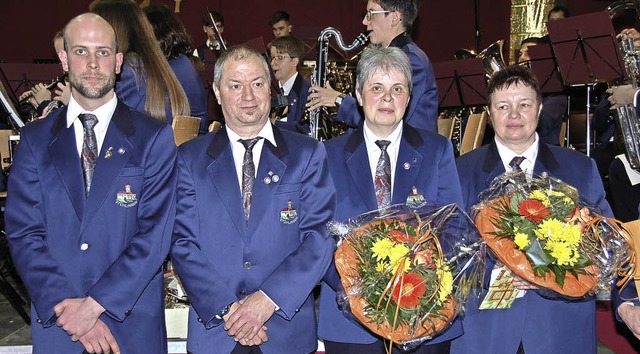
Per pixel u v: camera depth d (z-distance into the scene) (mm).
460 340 2816
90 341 2629
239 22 9805
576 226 2559
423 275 2375
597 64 4965
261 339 2666
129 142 2723
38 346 2676
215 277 2666
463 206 2820
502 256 2570
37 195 2689
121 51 3408
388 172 2826
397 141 2863
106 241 2676
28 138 2730
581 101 6465
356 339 2730
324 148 2842
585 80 5051
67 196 2676
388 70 2773
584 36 4945
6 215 2689
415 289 2350
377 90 2777
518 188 2678
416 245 2410
